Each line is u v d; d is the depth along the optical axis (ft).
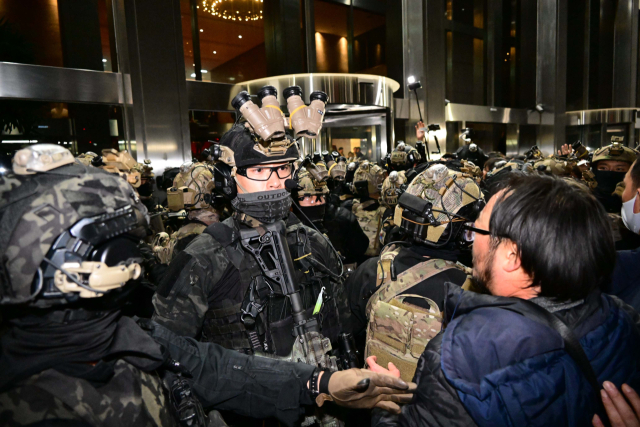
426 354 2.68
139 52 21.06
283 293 4.34
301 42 31.91
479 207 4.50
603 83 60.13
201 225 7.61
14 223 2.10
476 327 2.43
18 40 19.36
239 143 4.51
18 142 19.20
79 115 20.65
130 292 2.57
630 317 2.72
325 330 4.89
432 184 4.71
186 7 29.32
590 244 2.33
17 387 2.18
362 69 41.24
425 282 4.48
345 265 11.50
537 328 2.31
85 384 2.31
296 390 3.43
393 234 5.89
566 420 2.23
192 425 3.00
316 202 10.24
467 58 45.06
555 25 50.37
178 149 22.67
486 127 48.93
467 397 2.24
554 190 2.46
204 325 4.58
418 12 34.94
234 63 33.71
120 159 5.69
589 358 2.39
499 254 2.62
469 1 44.55
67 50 21.47
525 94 51.98
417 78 35.42
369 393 3.16
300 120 4.22
